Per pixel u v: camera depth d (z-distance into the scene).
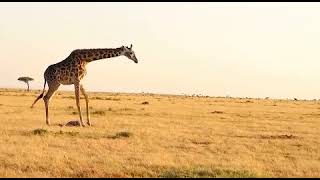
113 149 17.09
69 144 17.83
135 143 18.62
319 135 23.14
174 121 28.73
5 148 16.34
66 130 22.06
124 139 19.70
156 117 31.69
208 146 18.52
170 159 15.44
